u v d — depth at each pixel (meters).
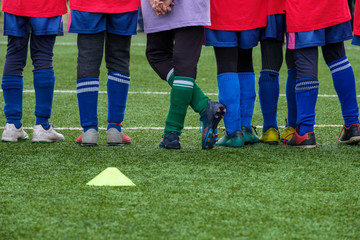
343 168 8.31
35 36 9.76
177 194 6.84
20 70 10.05
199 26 9.29
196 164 8.44
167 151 9.35
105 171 7.43
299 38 9.48
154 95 16.33
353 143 10.15
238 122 9.86
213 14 9.57
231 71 9.79
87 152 9.20
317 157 9.05
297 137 9.88
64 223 5.79
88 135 9.64
